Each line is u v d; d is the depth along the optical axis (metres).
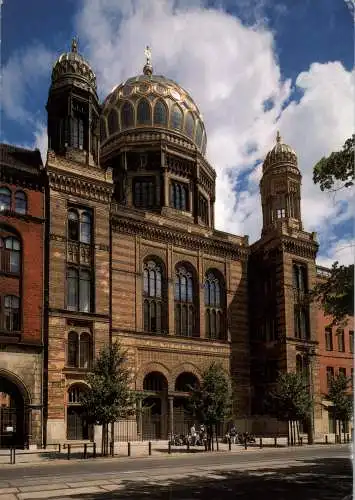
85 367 46.12
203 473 26.41
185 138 67.75
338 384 56.53
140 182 65.38
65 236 47.22
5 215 44.31
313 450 43.12
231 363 58.31
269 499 19.03
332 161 22.58
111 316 49.97
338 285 23.27
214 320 58.94
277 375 57.66
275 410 52.12
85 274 48.31
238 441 50.69
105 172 50.78
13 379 42.31
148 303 54.19
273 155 66.50
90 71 53.22
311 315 60.50
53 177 47.38
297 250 60.91
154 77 69.81
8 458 36.38
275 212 65.25
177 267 57.19
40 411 42.81
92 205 49.47
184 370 54.31
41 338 44.16
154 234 55.41
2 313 42.94
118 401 38.88
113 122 67.50
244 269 62.22
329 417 61.06
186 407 46.34
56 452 39.88
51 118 53.03
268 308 60.62
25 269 44.53
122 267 52.22
